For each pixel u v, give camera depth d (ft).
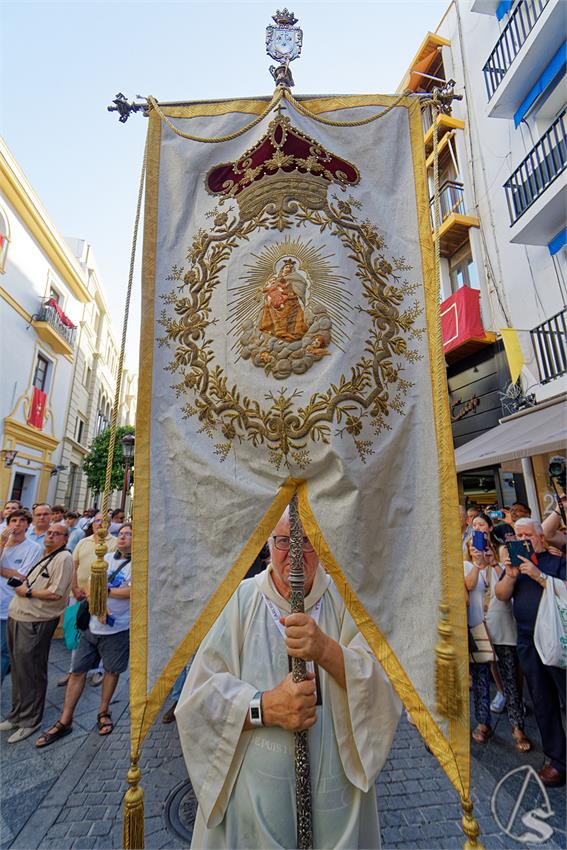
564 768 9.60
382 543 5.02
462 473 31.37
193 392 5.59
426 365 5.63
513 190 26.45
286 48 6.77
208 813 4.90
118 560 12.73
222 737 5.00
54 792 9.53
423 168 6.37
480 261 30.66
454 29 34.68
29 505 46.26
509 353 25.86
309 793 4.64
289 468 5.09
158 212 6.34
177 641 4.81
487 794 9.41
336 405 5.08
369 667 5.24
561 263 24.82
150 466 5.45
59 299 52.90
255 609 5.88
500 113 28.53
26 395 44.34
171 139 6.64
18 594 12.23
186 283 5.98
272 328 5.41
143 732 4.50
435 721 4.41
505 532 13.99
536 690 9.95
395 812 8.95
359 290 5.58
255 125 6.46
